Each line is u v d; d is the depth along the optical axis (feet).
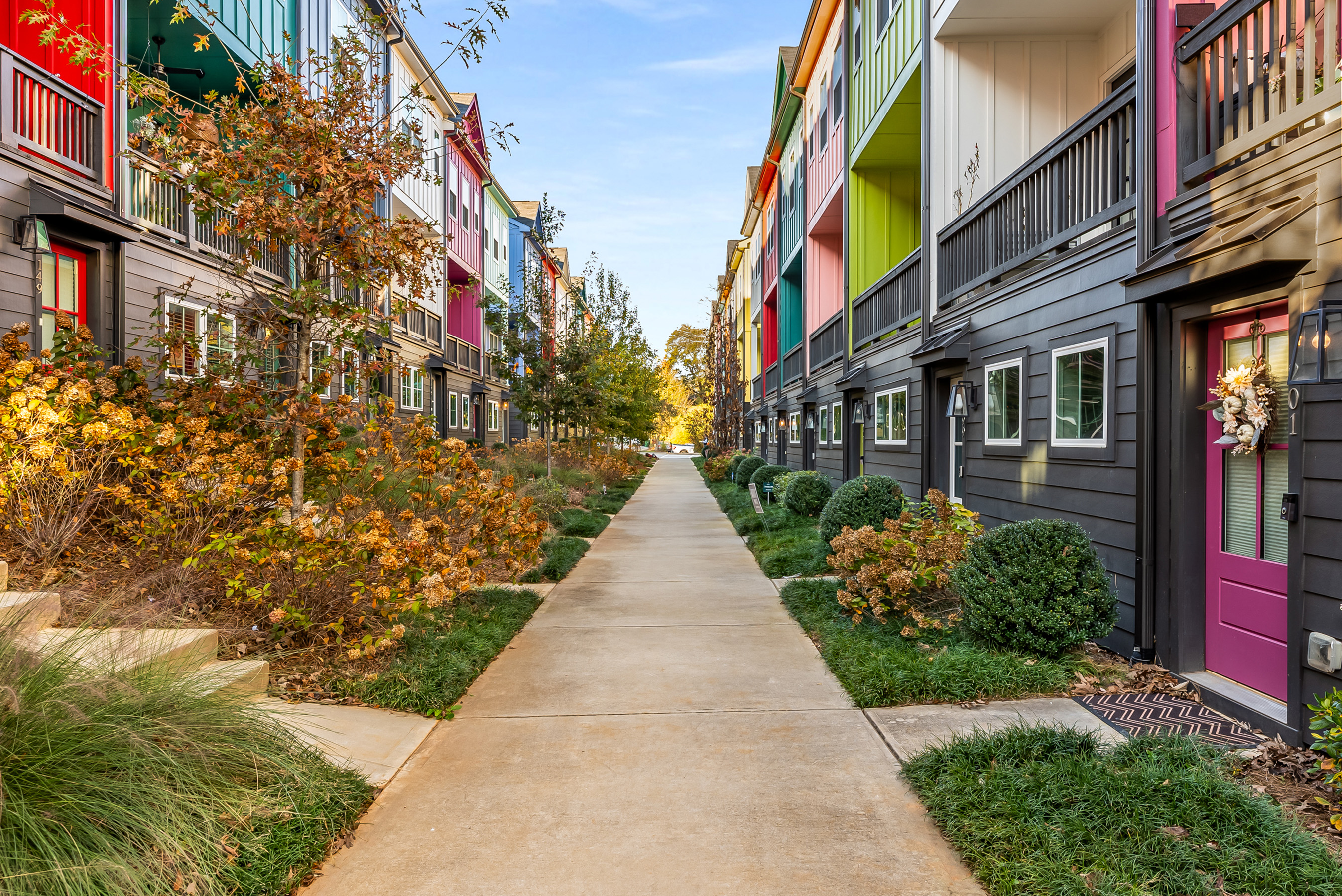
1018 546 15.57
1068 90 27.99
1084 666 14.74
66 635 11.77
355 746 11.47
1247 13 12.10
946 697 13.67
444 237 21.43
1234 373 12.45
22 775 7.27
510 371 56.95
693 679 15.31
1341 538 10.21
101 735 7.97
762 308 82.53
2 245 21.91
